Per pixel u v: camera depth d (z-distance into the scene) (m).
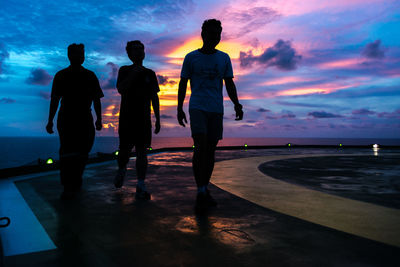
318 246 1.54
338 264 1.31
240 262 1.32
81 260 1.32
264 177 4.22
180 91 2.67
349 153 11.61
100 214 2.13
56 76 2.83
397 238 1.68
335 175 4.75
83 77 2.88
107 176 4.16
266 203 2.60
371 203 2.69
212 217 2.09
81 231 1.74
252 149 14.05
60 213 2.14
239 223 1.95
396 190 3.44
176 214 2.17
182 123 2.68
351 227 1.89
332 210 2.36
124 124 2.86
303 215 2.19
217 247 1.50
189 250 1.46
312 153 11.31
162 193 2.99
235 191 3.15
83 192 2.98
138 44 3.03
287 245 1.54
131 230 1.77
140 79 2.92
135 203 2.52
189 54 2.66
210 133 2.68
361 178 4.43
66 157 2.65
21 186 3.26
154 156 8.19
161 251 1.44
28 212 2.15
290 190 3.23
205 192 2.45
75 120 2.76
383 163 7.04
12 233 1.68
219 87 2.68
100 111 3.07
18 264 1.27
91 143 2.96
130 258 1.35
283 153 11.02
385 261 1.35
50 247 1.48
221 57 2.68
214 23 2.58
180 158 7.50
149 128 2.90
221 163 6.29
